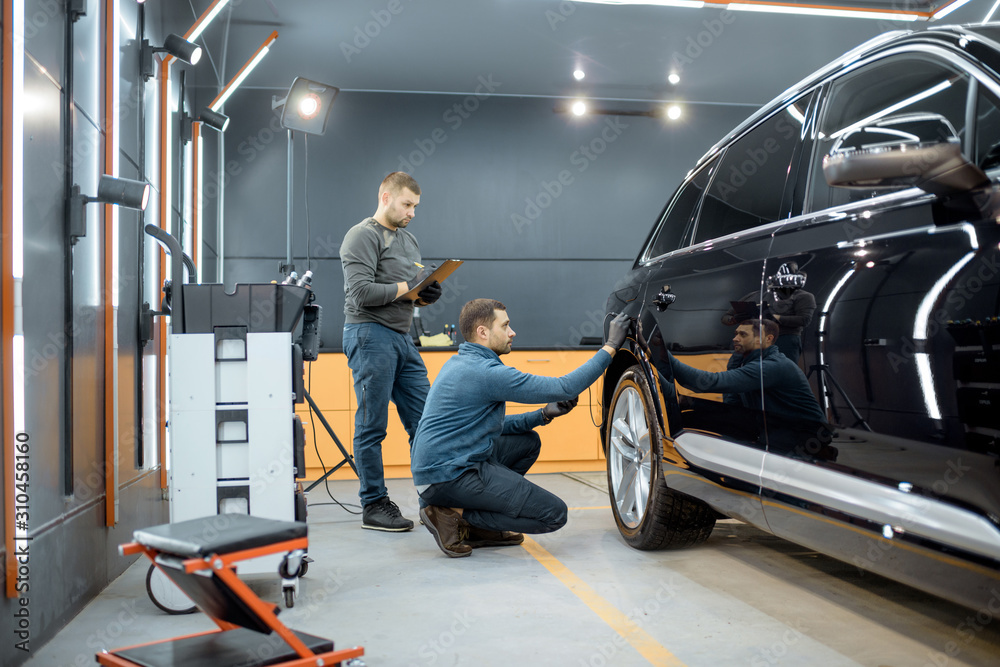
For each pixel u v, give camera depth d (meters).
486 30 5.95
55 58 2.16
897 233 1.53
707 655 1.80
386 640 1.94
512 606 2.22
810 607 2.17
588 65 6.68
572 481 4.99
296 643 1.36
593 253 7.42
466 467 2.84
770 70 6.81
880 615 2.09
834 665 1.72
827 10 5.52
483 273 7.25
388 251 3.48
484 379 2.84
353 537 3.29
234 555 1.29
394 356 3.45
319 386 5.21
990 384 1.26
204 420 2.25
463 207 7.26
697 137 7.66
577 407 5.46
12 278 1.78
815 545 1.80
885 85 1.81
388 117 7.19
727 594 2.30
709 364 2.22
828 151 1.92
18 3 1.82
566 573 2.58
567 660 1.79
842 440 1.63
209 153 5.79
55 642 1.97
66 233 2.21
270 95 7.01
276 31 5.82
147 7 3.45
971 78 1.52
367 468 3.46
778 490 1.87
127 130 3.07
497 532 3.07
